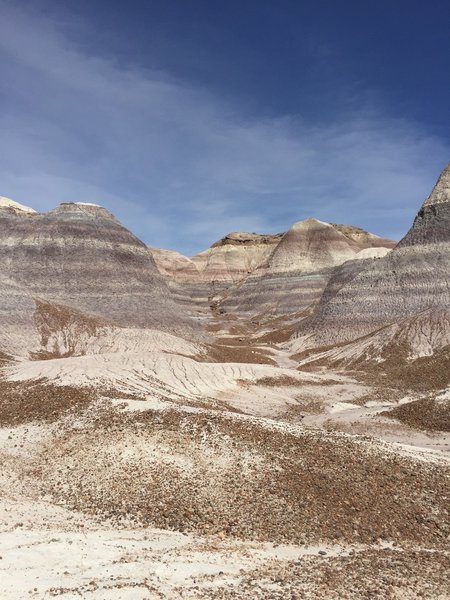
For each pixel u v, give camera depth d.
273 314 165.88
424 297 94.81
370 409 49.03
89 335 84.00
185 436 26.31
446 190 108.25
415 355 75.00
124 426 27.91
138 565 15.55
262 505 21.69
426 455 29.09
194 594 13.66
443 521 22.34
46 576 14.28
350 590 14.62
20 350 76.00
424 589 15.23
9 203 152.00
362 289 104.06
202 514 21.09
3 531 17.97
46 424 30.47
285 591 14.23
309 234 190.38
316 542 19.83
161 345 82.31
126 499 22.12
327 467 24.56
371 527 21.20
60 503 22.44
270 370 60.53
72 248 117.44
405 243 106.12
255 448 25.41
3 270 110.69
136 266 121.56
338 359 80.25
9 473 25.38
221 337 129.75
